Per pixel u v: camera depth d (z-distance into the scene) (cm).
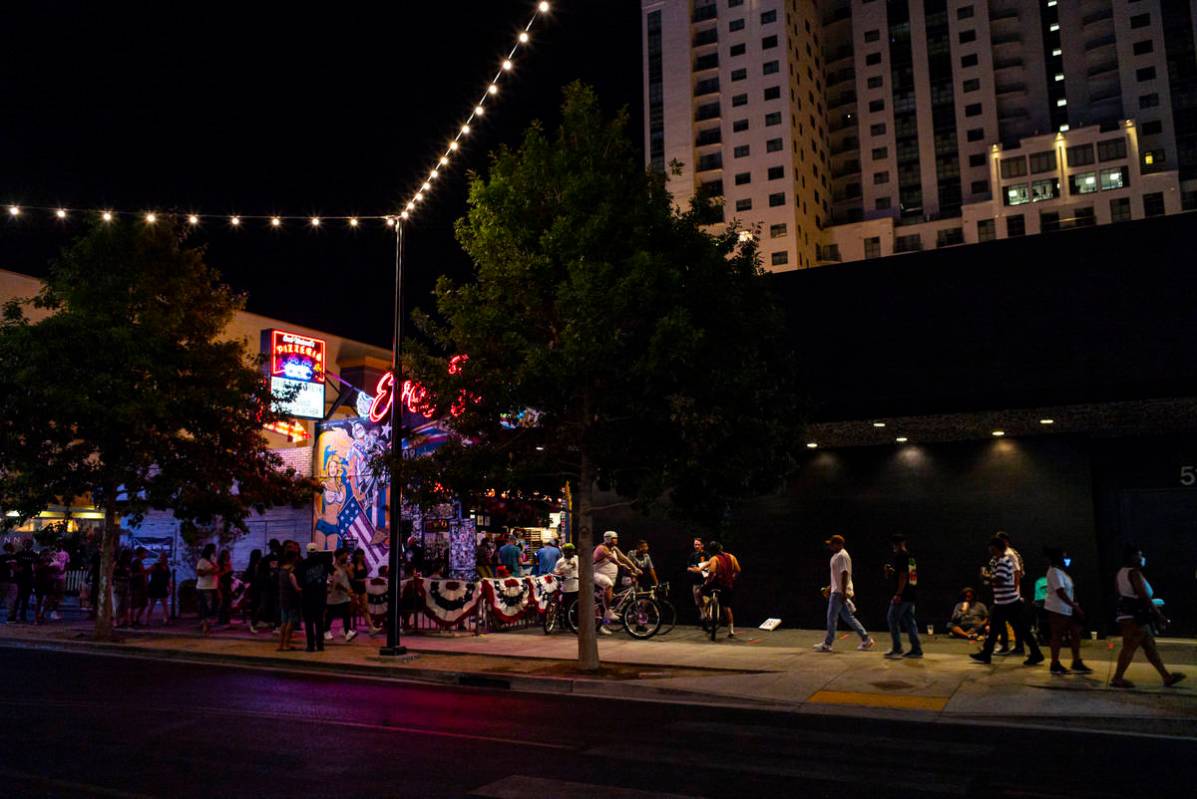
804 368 1642
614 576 1773
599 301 1223
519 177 1391
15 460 1773
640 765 755
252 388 1962
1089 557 1595
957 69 10394
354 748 821
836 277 1655
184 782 696
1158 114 9312
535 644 1620
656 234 1360
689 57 10388
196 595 2045
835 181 10962
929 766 755
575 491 1655
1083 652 1415
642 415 1331
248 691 1188
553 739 866
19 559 2177
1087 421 1571
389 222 1617
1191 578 1591
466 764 757
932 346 1555
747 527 1852
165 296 1889
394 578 1488
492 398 1353
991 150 9644
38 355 1650
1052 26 10162
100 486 1842
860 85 10881
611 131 1412
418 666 1363
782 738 873
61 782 698
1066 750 820
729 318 1333
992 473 1689
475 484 1394
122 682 1272
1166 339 1391
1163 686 1082
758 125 9944
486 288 1407
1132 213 8900
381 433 2238
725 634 1708
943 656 1382
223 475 1922
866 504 1770
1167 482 1633
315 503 2391
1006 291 1520
